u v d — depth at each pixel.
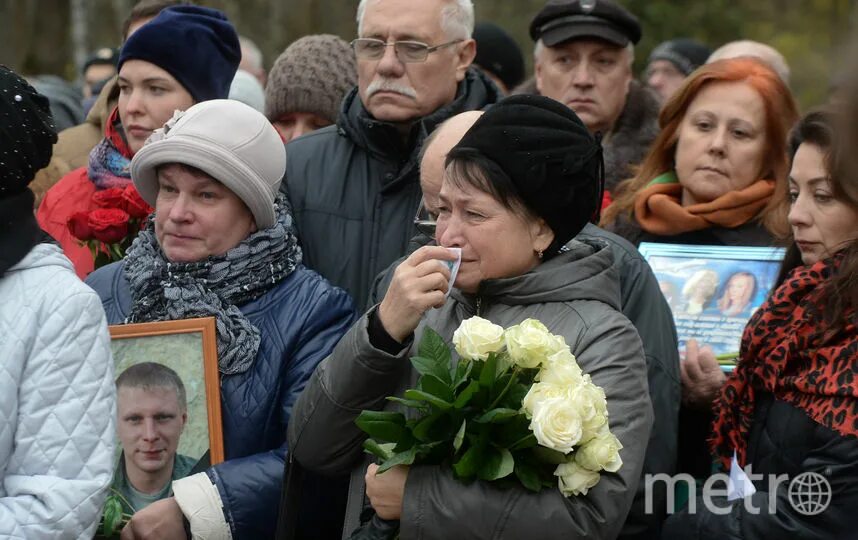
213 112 4.18
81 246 4.77
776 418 3.82
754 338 3.96
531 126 3.44
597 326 3.42
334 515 4.06
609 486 3.18
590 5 6.00
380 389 3.45
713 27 16.56
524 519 3.11
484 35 7.64
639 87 6.77
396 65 4.77
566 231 3.48
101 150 5.19
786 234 4.62
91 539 3.33
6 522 3.17
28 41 14.75
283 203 4.50
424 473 3.21
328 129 5.04
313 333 4.15
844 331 3.73
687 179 5.06
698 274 4.68
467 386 3.16
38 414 3.26
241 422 4.05
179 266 4.14
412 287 3.38
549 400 3.04
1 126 3.34
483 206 3.42
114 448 3.38
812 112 4.07
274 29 14.26
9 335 3.29
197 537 3.84
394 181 4.75
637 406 3.34
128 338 4.05
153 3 5.90
